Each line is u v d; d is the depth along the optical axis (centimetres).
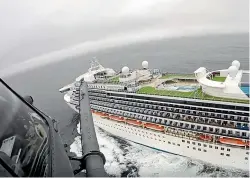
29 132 702
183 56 13012
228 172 4838
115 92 6088
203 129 4881
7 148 584
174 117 5219
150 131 5575
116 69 12888
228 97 4653
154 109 5488
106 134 6512
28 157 620
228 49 12812
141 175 5050
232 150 4675
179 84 5884
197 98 4897
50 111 8206
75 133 6725
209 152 4938
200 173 4928
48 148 720
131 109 5825
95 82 6594
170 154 5491
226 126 4644
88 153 920
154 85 6006
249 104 4344
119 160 5538
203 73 5269
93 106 6544
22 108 781
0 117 647
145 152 5731
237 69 4953
